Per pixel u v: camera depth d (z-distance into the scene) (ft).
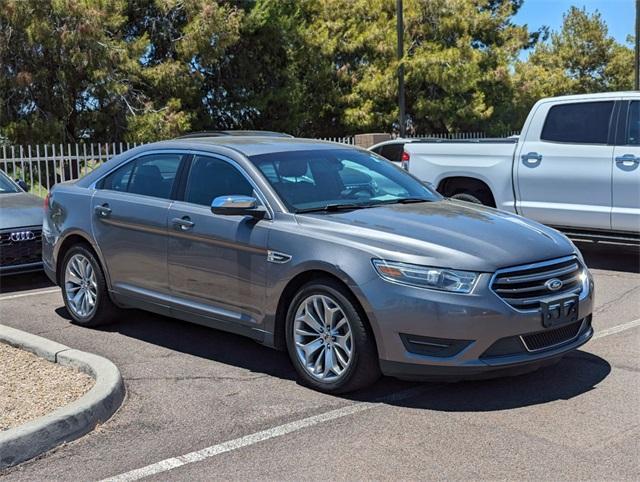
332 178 20.13
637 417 15.40
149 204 21.03
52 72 62.08
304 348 17.42
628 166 29.35
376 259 16.11
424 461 13.57
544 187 31.76
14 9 56.70
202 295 19.62
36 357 19.45
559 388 17.20
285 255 17.49
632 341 20.98
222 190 19.77
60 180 54.03
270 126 78.69
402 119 69.72
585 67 123.44
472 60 79.92
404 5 82.12
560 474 12.96
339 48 81.25
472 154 34.04
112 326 23.63
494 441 14.35
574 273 17.31
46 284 30.83
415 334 15.64
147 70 64.90
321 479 13.00
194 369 19.30
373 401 16.61
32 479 13.30
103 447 14.55
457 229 17.21
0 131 60.59
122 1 65.21
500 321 15.56
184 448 14.42
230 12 68.59
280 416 15.89
